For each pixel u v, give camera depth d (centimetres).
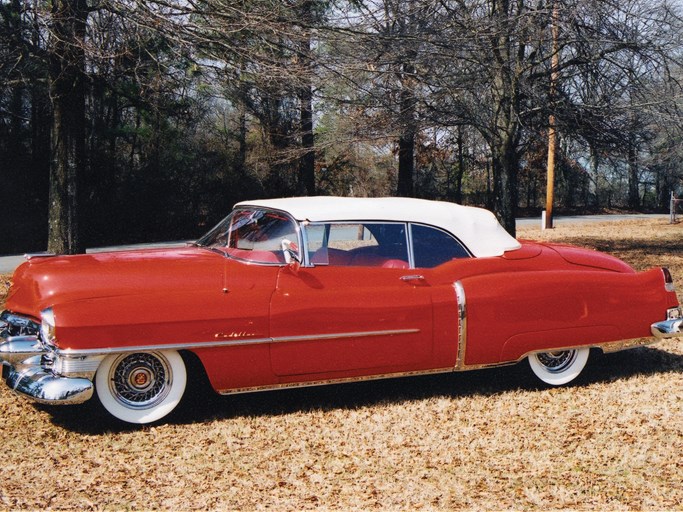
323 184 3450
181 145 2797
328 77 1115
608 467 465
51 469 454
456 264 609
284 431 528
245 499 414
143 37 1130
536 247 658
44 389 496
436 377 682
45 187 2395
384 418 557
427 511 401
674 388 643
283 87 1112
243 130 3041
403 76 1267
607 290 641
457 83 1292
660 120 1370
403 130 1395
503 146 1490
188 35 1053
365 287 575
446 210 628
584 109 1398
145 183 2656
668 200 5012
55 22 1034
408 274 590
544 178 4525
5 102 2262
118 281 526
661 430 533
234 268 554
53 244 1136
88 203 2434
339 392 630
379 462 470
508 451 492
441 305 591
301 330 554
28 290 538
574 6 1278
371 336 573
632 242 2161
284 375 556
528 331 617
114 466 460
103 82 1362
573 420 556
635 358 758
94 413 555
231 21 1059
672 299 668
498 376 683
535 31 1291
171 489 427
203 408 576
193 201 2833
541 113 1452
